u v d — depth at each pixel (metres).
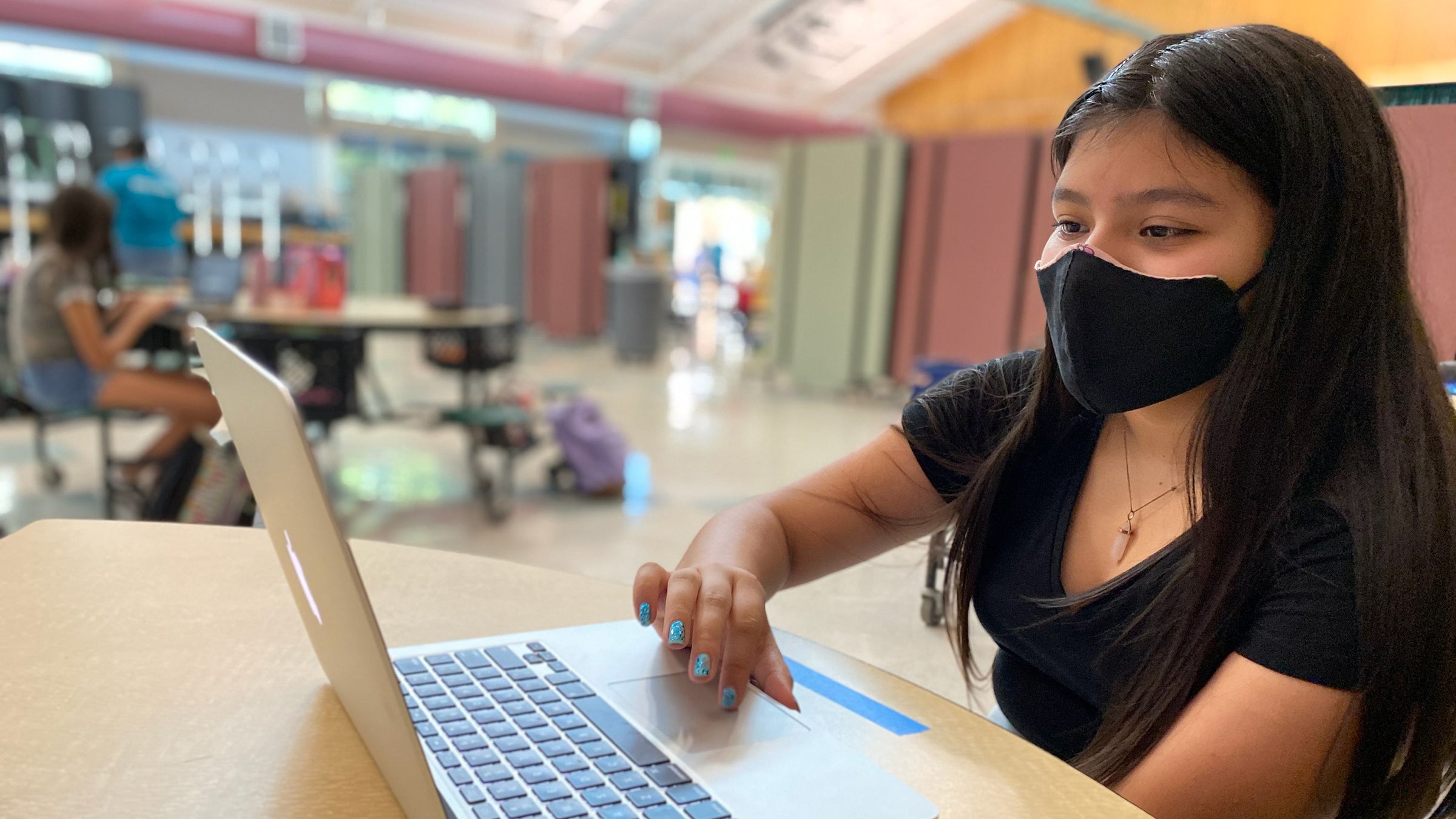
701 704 0.63
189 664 0.68
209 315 3.42
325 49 9.77
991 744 0.62
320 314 3.67
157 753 0.56
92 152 9.48
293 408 0.43
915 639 1.15
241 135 12.39
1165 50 0.69
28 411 3.55
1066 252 0.71
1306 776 0.59
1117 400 0.71
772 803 0.52
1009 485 0.86
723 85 12.77
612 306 8.66
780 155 7.23
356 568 0.43
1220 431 0.67
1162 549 0.73
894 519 0.95
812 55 12.05
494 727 0.59
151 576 0.85
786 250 7.24
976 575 0.87
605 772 0.54
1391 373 0.65
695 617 0.68
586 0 10.05
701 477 4.14
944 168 6.55
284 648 0.72
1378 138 0.65
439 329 4.04
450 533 3.27
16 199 7.35
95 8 8.59
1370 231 0.64
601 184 9.80
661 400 6.25
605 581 0.90
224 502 2.30
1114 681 0.75
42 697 0.63
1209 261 0.65
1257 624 0.64
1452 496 0.63
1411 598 0.60
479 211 11.12
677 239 17.05
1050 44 11.39
